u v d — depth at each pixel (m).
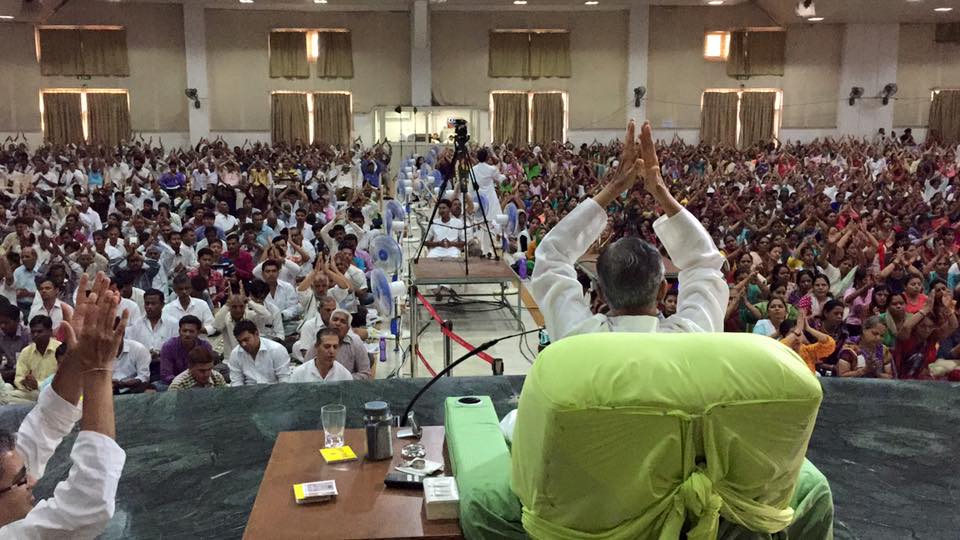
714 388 1.41
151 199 13.41
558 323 2.07
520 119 23.47
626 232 4.61
